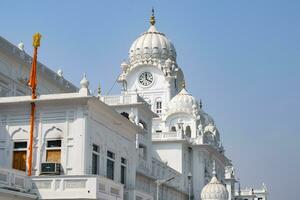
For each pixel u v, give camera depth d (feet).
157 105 272.31
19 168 112.68
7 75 152.87
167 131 251.39
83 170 107.55
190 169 245.65
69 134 110.52
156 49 282.36
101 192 104.58
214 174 241.55
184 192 230.07
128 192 126.93
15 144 114.52
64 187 103.45
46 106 112.98
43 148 111.65
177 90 285.84
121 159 130.82
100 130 117.60
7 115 115.65
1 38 149.59
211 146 252.21
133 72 278.05
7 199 94.73
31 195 101.14
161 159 232.32
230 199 325.62
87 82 111.55
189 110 258.78
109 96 189.98
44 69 172.45
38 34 119.75
